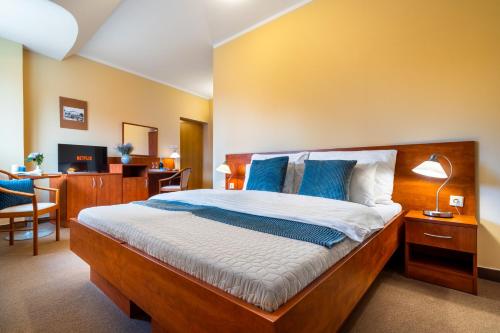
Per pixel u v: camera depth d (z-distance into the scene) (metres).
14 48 3.14
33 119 3.42
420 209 2.08
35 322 1.32
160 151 5.14
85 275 1.89
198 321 0.85
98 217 1.58
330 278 0.92
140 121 4.78
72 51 3.52
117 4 2.77
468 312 1.42
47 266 2.05
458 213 1.92
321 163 2.16
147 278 1.08
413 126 2.14
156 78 5.04
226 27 3.32
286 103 2.95
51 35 3.03
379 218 1.56
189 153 6.26
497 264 1.80
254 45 3.26
